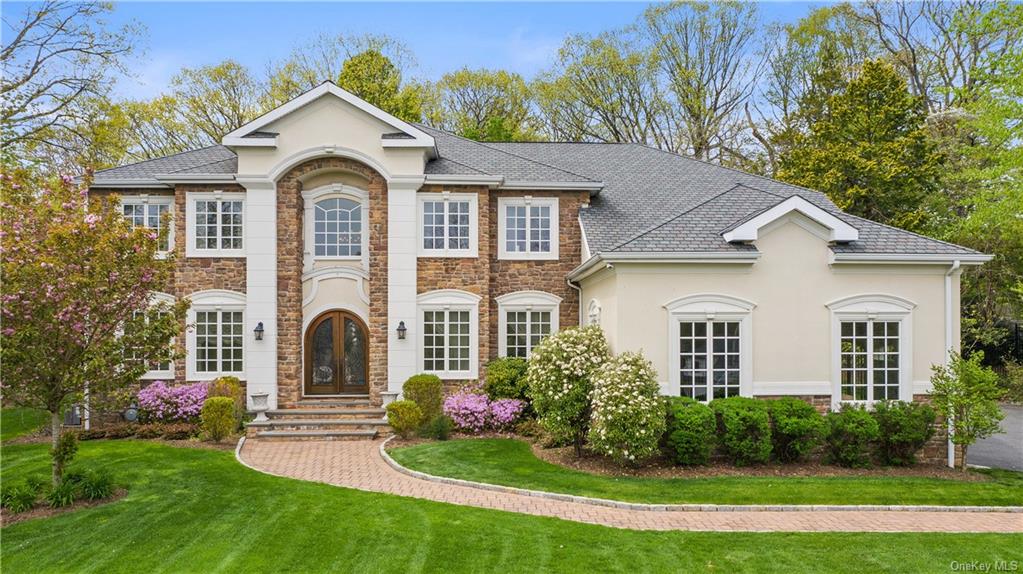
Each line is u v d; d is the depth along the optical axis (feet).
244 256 59.88
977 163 88.69
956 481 40.63
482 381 59.93
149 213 61.11
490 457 45.03
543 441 50.16
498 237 62.64
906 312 47.21
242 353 59.98
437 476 39.81
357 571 25.32
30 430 56.03
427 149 60.39
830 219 46.52
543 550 27.43
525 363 58.65
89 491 34.58
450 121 133.59
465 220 61.00
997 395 42.47
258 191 58.18
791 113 120.16
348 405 58.54
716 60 122.83
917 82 110.73
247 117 121.60
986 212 73.10
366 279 61.87
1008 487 39.24
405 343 58.80
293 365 58.80
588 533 29.60
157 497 35.04
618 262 45.62
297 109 58.34
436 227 60.85
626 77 122.83
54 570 25.48
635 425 40.16
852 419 43.24
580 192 63.26
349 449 48.85
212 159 64.28
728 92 125.29
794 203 46.34
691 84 122.83
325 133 58.65
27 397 33.78
